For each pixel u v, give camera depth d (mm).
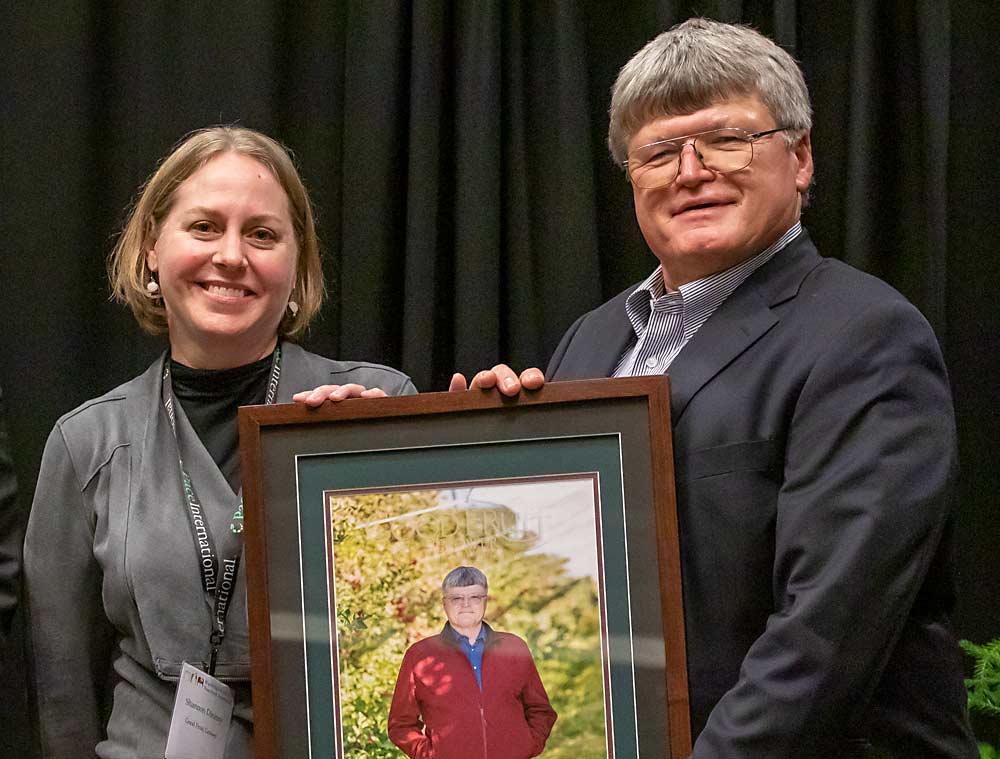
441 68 2564
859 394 1404
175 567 1773
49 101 2586
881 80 2545
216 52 2607
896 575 1345
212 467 1849
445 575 1500
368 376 1988
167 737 1713
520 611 1485
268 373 1961
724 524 1478
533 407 1503
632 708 1448
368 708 1490
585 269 2553
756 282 1617
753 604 1473
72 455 1885
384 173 2551
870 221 2490
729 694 1379
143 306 2029
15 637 2547
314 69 2678
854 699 1344
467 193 2525
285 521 1524
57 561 1871
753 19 2592
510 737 1468
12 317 2582
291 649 1503
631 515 1472
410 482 1518
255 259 1862
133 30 2637
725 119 1592
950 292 2568
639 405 1484
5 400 2576
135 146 2635
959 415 2561
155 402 1906
